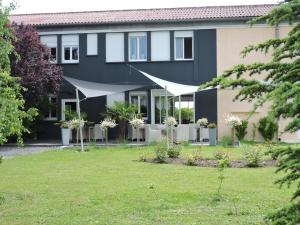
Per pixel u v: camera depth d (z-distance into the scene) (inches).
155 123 1076.5
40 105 1053.8
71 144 965.2
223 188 415.8
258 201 358.9
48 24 1091.9
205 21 1051.3
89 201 368.8
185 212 326.3
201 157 644.7
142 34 1082.1
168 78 1071.0
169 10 1167.0
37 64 942.4
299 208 149.6
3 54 353.1
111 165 605.0
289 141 920.9
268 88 141.9
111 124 945.5
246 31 1042.1
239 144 877.8
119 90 956.6
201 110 1056.8
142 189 417.4
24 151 842.2
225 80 145.6
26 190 422.9
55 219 312.3
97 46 1093.8
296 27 141.0
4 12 371.6
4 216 322.7
